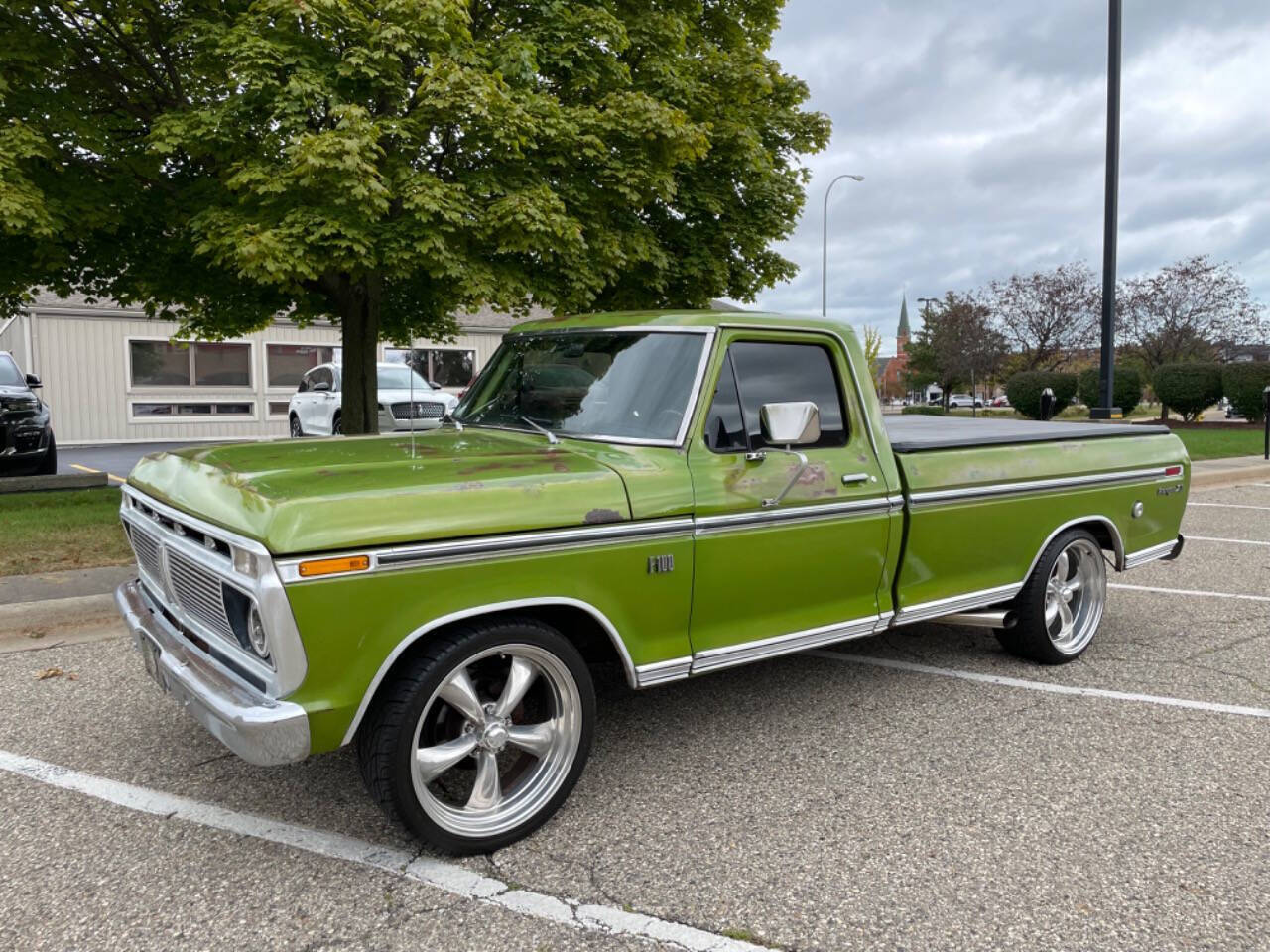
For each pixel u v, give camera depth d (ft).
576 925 8.95
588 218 31.09
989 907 9.26
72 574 21.77
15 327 70.18
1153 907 9.27
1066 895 9.48
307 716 8.93
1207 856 10.30
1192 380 91.04
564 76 31.89
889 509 13.92
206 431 76.69
